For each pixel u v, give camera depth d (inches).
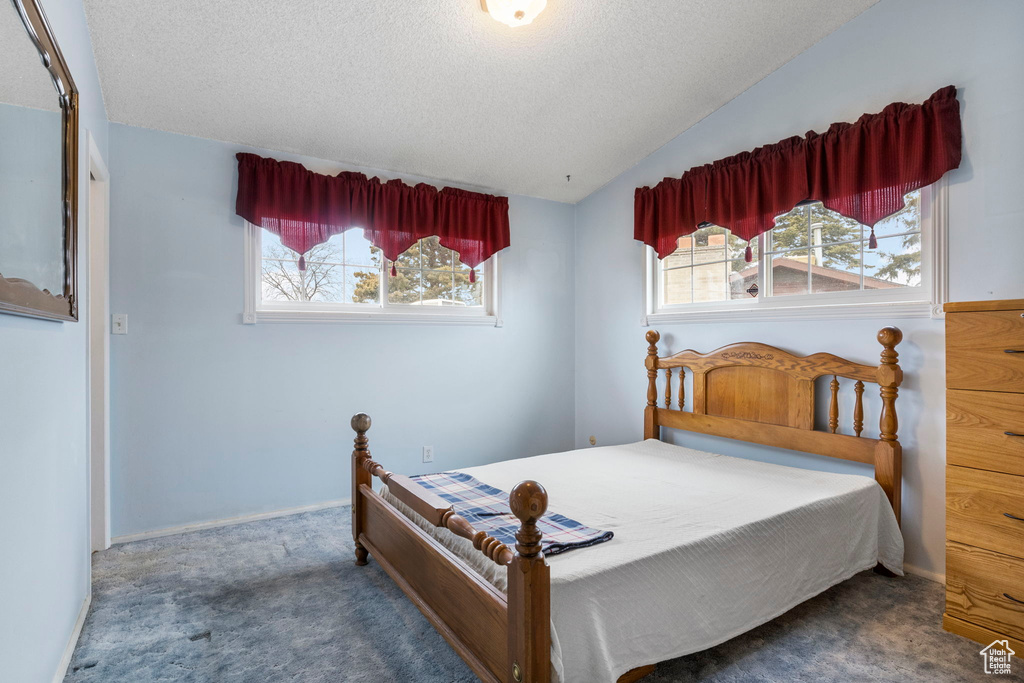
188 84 101.6
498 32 95.1
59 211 61.6
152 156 112.7
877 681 64.7
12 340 48.1
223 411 119.5
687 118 129.9
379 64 101.0
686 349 136.9
